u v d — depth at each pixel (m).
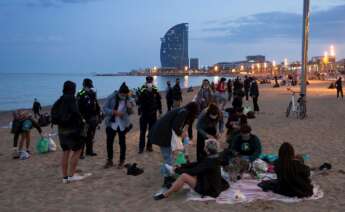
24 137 10.32
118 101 8.46
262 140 12.14
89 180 7.72
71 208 6.15
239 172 7.37
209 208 5.97
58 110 7.23
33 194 6.93
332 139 12.19
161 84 123.00
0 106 44.06
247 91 30.03
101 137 13.56
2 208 6.21
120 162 8.63
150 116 10.29
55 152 10.90
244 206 6.02
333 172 8.08
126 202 6.39
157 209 6.00
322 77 85.12
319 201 6.30
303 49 18.06
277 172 6.56
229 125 9.48
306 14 17.86
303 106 18.03
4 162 9.70
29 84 131.00
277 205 6.09
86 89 9.38
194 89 62.81
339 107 23.58
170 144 7.34
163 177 7.88
